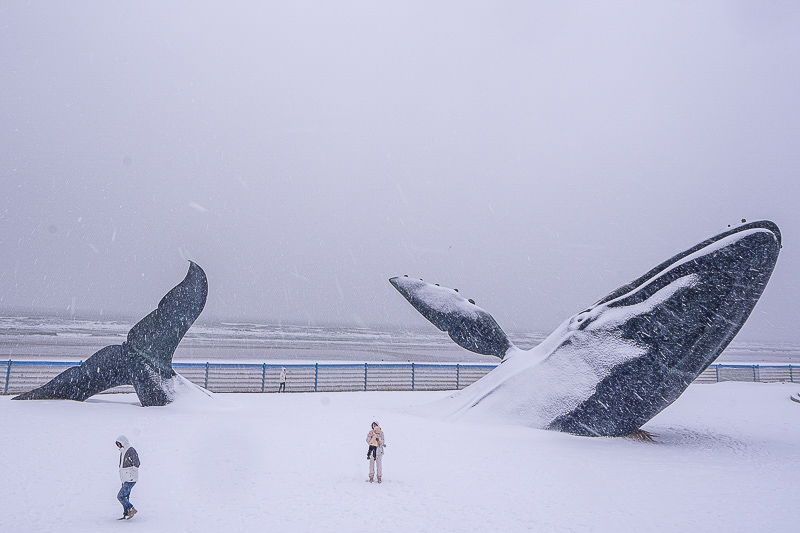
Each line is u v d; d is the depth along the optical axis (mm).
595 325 16562
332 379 29484
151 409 17750
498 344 19406
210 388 25969
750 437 16453
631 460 12516
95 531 7461
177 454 11922
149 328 18703
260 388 26906
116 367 18672
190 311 18938
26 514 8102
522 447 13516
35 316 142500
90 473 10414
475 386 19016
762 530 7906
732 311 14828
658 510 8812
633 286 16922
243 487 9758
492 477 10766
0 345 45906
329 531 7652
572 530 7840
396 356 52062
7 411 16516
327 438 14039
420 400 23391
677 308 15141
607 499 9406
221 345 57875
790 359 70250
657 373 14984
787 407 23750
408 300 20328
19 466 10672
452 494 9586
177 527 7695
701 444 14984
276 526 7816
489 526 7965
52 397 18938
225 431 14430
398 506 8859
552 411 15602
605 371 15414
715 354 15164
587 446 13914
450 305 19844
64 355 38500
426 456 12477
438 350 68938
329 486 9977
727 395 27844
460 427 15875
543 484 10312
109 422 15219
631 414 15109
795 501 9422
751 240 14695
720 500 9430
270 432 14508
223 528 7691
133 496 9117
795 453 13984
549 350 17422
